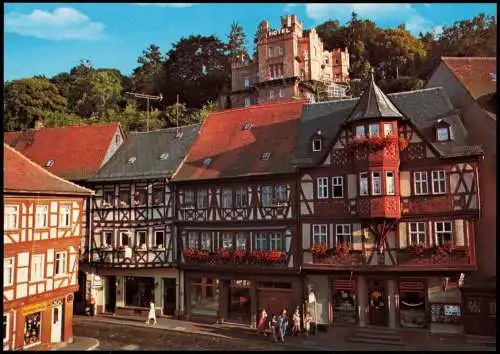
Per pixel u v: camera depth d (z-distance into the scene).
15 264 19.17
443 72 25.36
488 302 19.09
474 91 22.66
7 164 20.67
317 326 21.88
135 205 27.08
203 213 25.20
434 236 20.03
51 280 20.98
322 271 21.78
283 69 53.38
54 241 21.34
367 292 21.34
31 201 20.22
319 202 22.09
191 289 25.69
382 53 59.56
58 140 32.16
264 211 23.47
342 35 65.88
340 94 53.34
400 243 20.52
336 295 21.97
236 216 24.19
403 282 20.80
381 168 20.34
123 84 66.19
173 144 29.14
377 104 21.02
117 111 54.91
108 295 28.03
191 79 64.19
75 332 22.84
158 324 24.14
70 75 64.38
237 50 68.88
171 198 26.25
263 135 26.19
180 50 65.31
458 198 19.73
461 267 19.30
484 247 20.95
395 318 20.66
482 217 21.08
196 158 27.02
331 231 21.75
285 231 22.81
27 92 49.91
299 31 55.66
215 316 24.72
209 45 65.88
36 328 20.34
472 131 22.30
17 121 48.78
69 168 29.67
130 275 27.11
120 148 30.69
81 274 28.03
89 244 27.86
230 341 20.44
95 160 29.56
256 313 23.47
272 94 53.72
